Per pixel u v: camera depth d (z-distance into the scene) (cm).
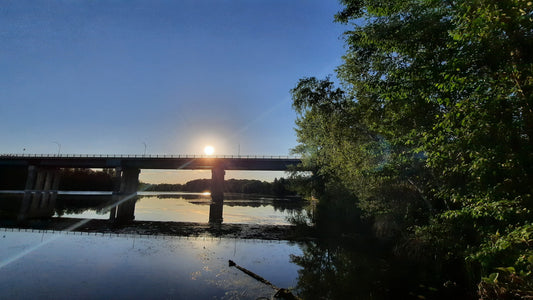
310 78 1727
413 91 841
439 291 885
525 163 486
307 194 3650
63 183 10412
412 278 1016
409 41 834
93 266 1080
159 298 796
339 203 2545
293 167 3506
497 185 533
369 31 1044
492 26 464
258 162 7025
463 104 521
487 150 515
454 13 691
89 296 798
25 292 816
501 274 639
